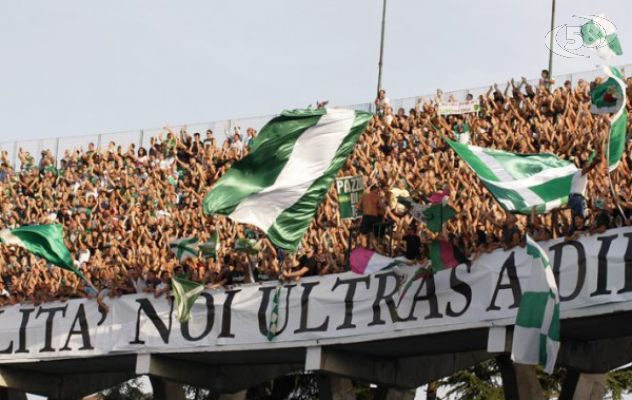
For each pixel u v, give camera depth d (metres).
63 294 69.44
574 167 52.34
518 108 71.31
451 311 52.66
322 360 57.41
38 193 88.19
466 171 66.69
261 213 58.41
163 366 64.62
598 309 48.25
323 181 58.75
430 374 60.06
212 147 83.06
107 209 79.81
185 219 76.25
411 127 75.12
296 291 58.69
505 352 51.09
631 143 61.34
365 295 56.00
